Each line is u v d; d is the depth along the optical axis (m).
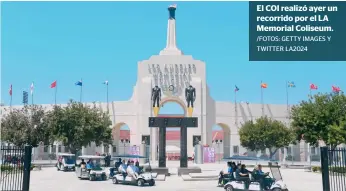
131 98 87.88
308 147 85.31
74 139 64.44
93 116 67.06
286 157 84.75
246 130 75.75
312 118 50.78
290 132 72.69
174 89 85.75
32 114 55.28
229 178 31.03
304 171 53.56
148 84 85.44
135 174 33.44
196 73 86.69
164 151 45.38
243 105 89.44
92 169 37.94
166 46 89.75
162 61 86.88
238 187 27.64
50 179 38.69
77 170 40.25
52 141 63.59
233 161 32.97
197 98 85.06
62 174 45.38
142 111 84.50
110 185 33.34
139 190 29.67
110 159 53.56
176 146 96.31
